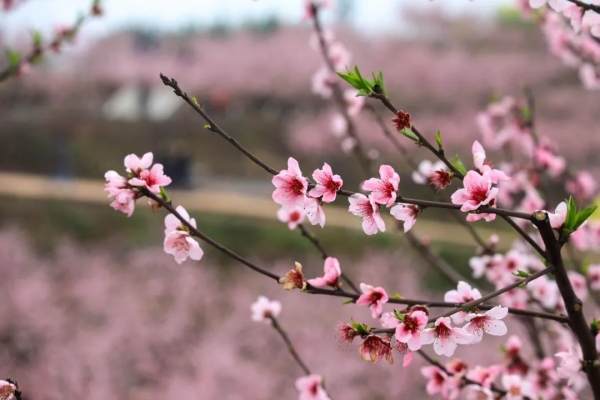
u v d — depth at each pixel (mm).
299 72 16672
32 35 2875
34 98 15031
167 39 19031
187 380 7312
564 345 2332
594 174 11828
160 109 16391
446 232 9664
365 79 1233
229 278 9742
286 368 7453
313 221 1188
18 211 10797
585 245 2723
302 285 1312
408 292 8414
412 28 16719
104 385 6969
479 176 1152
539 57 15062
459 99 14609
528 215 1191
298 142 15070
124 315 8336
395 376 6691
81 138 14602
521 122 2992
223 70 16922
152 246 10219
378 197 1173
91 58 16734
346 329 1144
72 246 10070
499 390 1795
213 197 12547
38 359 7398
